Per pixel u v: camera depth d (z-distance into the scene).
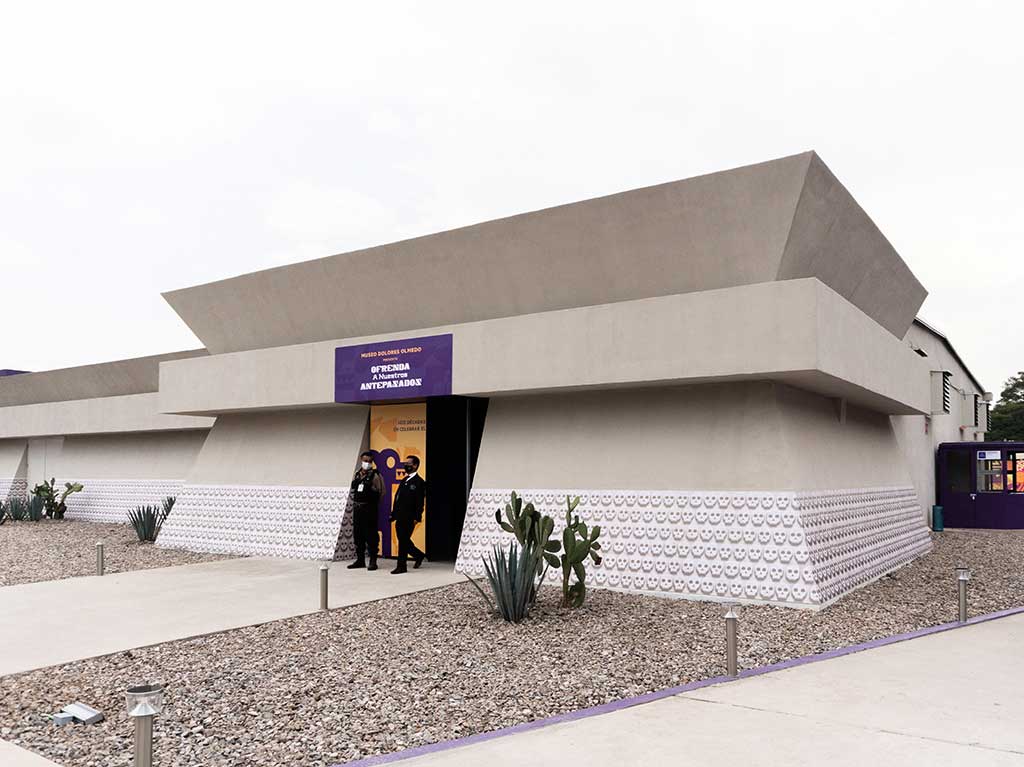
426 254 15.59
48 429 29.66
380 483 15.39
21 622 10.27
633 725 6.04
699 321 11.74
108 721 6.51
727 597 11.62
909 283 17.44
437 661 8.24
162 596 12.23
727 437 12.42
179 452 26.31
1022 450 24.81
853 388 13.13
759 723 6.02
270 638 9.35
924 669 7.66
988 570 15.14
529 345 13.50
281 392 17.25
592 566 12.96
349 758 5.66
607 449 13.59
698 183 12.22
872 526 14.70
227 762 5.61
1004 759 5.18
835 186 12.05
